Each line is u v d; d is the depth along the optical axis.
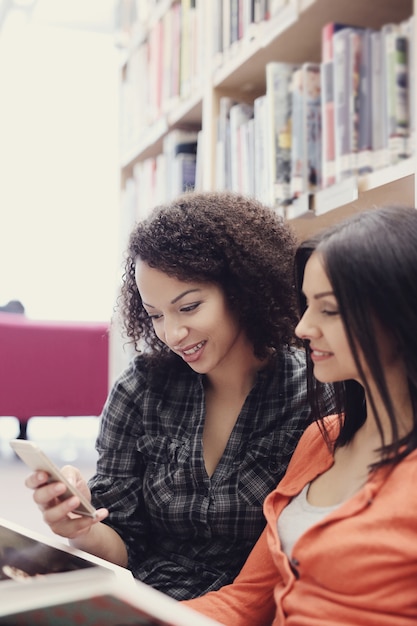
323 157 1.55
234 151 1.93
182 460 1.18
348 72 1.43
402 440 0.79
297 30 1.67
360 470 0.86
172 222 1.13
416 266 0.79
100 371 3.86
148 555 1.25
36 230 5.29
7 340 3.70
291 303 1.19
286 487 0.96
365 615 0.74
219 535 1.16
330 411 1.08
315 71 1.62
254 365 1.22
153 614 0.54
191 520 1.16
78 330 3.82
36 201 5.28
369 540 0.75
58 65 5.19
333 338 0.83
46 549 0.89
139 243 1.13
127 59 2.89
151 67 2.58
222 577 1.14
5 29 4.82
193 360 1.14
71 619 0.55
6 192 5.25
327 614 0.76
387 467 0.79
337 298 0.81
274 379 1.20
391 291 0.78
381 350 0.81
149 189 2.58
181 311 1.12
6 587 0.57
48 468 0.89
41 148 5.27
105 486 1.26
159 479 1.20
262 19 1.79
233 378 1.20
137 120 2.74
